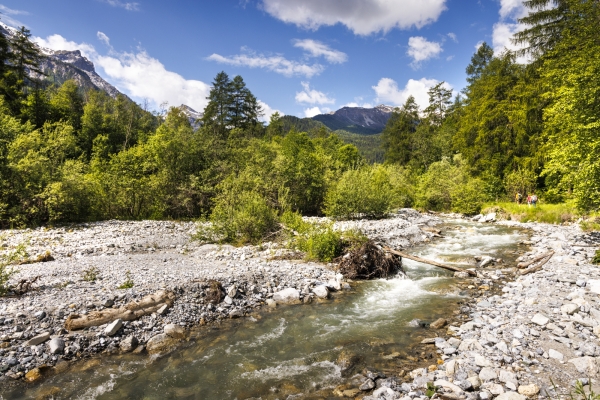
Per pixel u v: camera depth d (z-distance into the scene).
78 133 42.66
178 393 5.36
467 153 38.84
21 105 39.41
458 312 8.59
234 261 12.73
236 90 63.00
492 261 13.44
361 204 24.52
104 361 6.26
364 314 8.66
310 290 10.26
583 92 14.03
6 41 40.81
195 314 8.20
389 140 62.88
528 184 29.94
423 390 5.12
